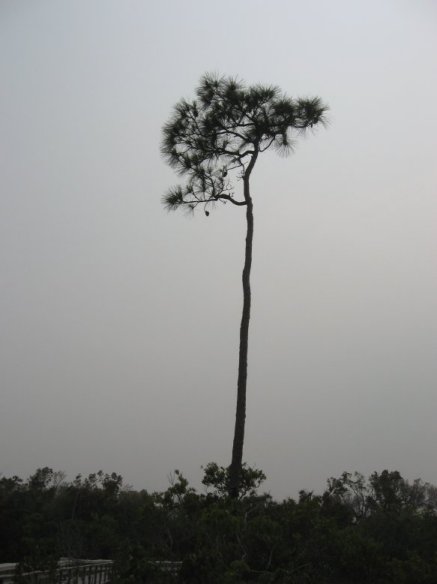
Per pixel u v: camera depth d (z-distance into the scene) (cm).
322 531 1569
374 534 2034
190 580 1184
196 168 2136
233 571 1199
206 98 2130
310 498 1606
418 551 1922
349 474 3241
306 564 1399
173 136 2153
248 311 1939
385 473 3206
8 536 3888
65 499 4294
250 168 2150
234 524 1362
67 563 1656
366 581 1667
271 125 2117
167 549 1302
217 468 1688
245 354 1883
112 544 2086
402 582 1673
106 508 4119
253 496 1652
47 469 5188
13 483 4947
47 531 3847
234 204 2139
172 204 2164
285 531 1488
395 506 2906
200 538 1313
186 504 1485
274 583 1280
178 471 1526
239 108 2114
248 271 1998
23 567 1130
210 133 2139
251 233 2070
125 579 1180
